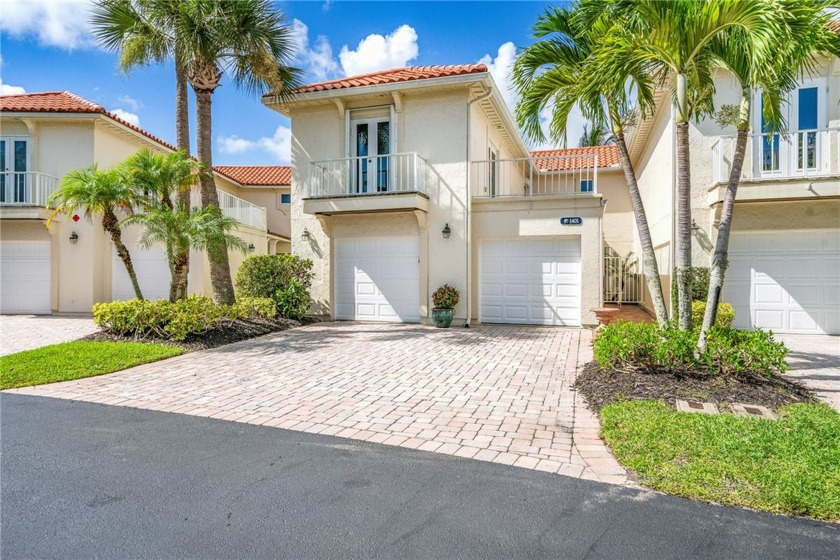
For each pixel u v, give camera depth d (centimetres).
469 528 304
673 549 280
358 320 1380
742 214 1127
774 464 375
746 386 590
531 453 426
